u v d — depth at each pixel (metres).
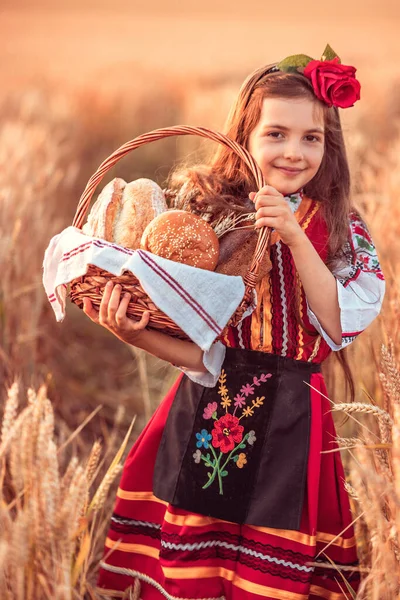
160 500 2.13
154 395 3.87
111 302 1.73
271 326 1.98
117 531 2.17
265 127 1.96
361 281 1.99
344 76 1.91
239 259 1.87
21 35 41.91
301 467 1.91
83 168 8.07
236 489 1.95
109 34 45.94
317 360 2.02
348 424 2.73
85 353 4.39
